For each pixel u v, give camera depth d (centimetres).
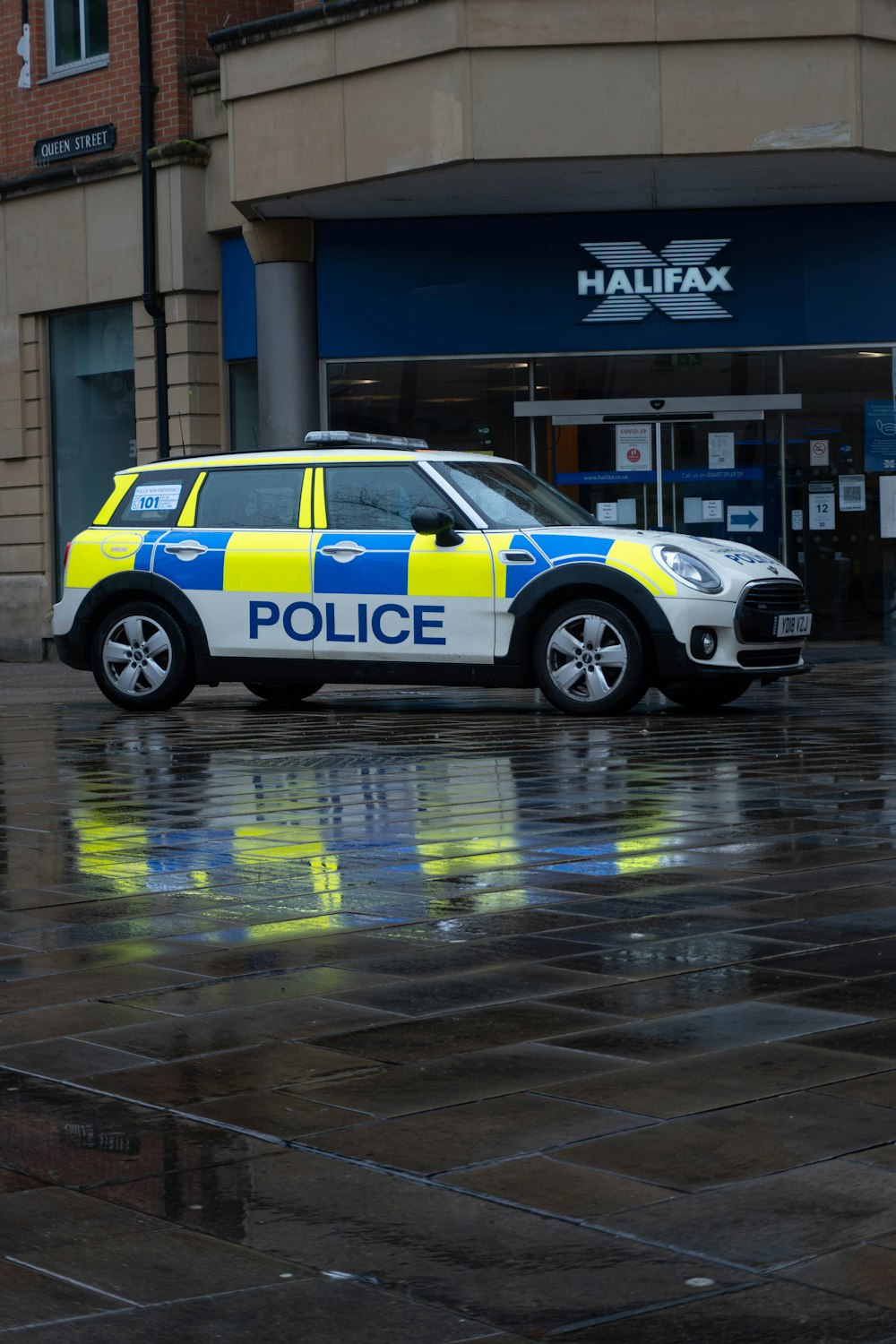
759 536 2095
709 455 2092
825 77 1812
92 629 1388
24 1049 416
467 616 1250
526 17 1814
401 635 1270
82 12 2303
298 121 1944
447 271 2083
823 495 2094
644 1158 332
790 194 1997
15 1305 271
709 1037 414
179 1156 339
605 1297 272
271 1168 331
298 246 2089
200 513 1354
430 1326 262
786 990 457
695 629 1201
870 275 2066
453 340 2086
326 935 536
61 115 2327
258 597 1316
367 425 2108
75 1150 344
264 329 2098
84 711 1389
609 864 647
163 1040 422
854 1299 270
